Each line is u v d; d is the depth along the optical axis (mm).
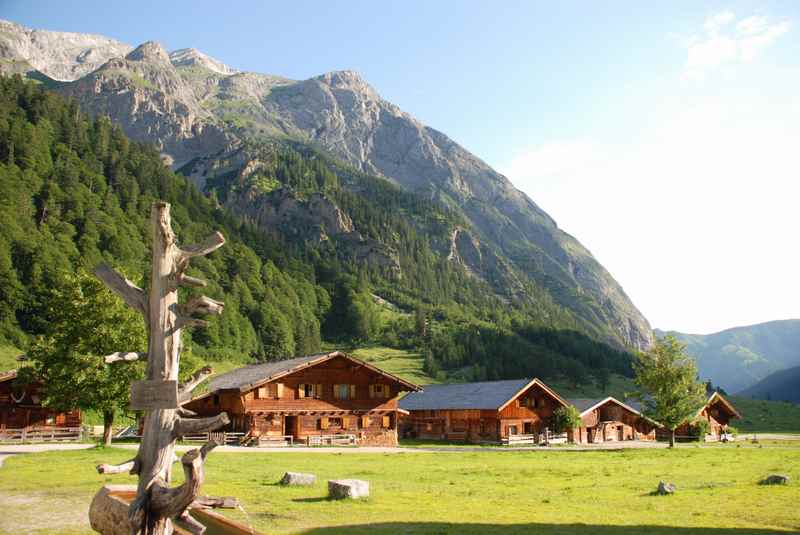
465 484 30281
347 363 68625
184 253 12758
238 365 159375
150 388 12164
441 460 45656
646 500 25141
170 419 12164
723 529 19094
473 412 79875
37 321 124000
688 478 33500
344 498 23453
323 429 66562
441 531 18094
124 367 45250
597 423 85438
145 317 12852
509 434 77062
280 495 24312
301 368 65562
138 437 66375
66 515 19641
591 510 22688
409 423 88688
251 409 63219
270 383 64688
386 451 56062
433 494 26219
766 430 123062
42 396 64188
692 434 89312
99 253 158000
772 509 22750
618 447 69938
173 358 12500
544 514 21703
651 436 91375
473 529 18547
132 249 175000
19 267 134375
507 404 76875
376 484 29328
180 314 12633
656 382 64562
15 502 21953
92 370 44125
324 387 67250
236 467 36031
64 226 164125
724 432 99312
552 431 80875
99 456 39562
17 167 183250
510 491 27719
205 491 24719
